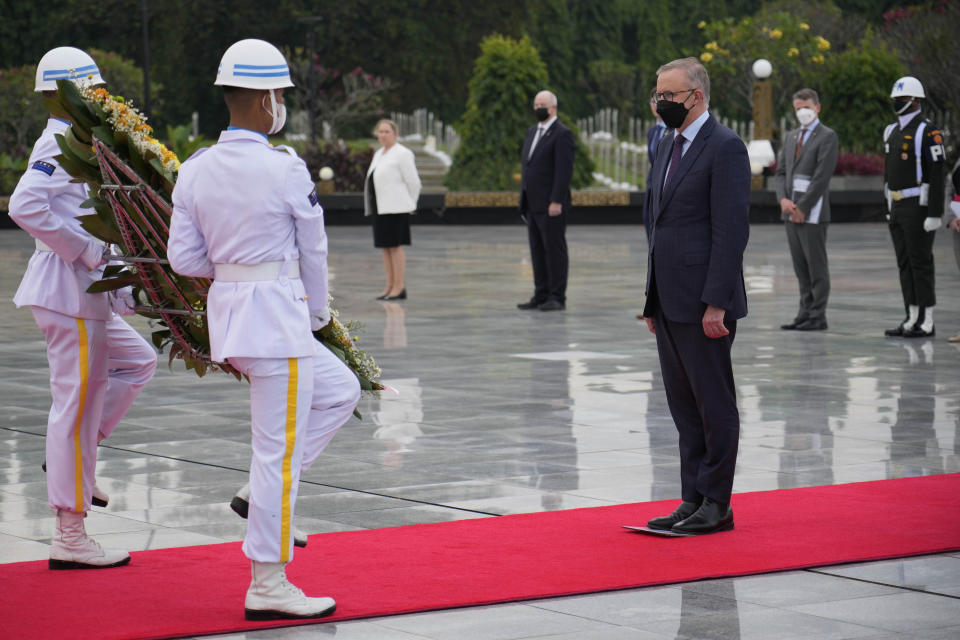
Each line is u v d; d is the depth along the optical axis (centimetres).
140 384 664
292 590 544
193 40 6025
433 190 4016
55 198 610
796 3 4944
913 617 538
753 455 855
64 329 614
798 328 1494
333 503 737
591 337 1445
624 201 3591
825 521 686
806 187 1463
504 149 3756
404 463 840
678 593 572
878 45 4631
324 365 588
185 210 552
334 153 3694
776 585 583
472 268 2312
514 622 533
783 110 4066
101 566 612
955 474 798
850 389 1103
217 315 551
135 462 844
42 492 769
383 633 521
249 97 546
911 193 1391
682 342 678
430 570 602
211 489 771
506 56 3756
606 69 7550
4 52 6419
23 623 529
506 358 1294
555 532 670
